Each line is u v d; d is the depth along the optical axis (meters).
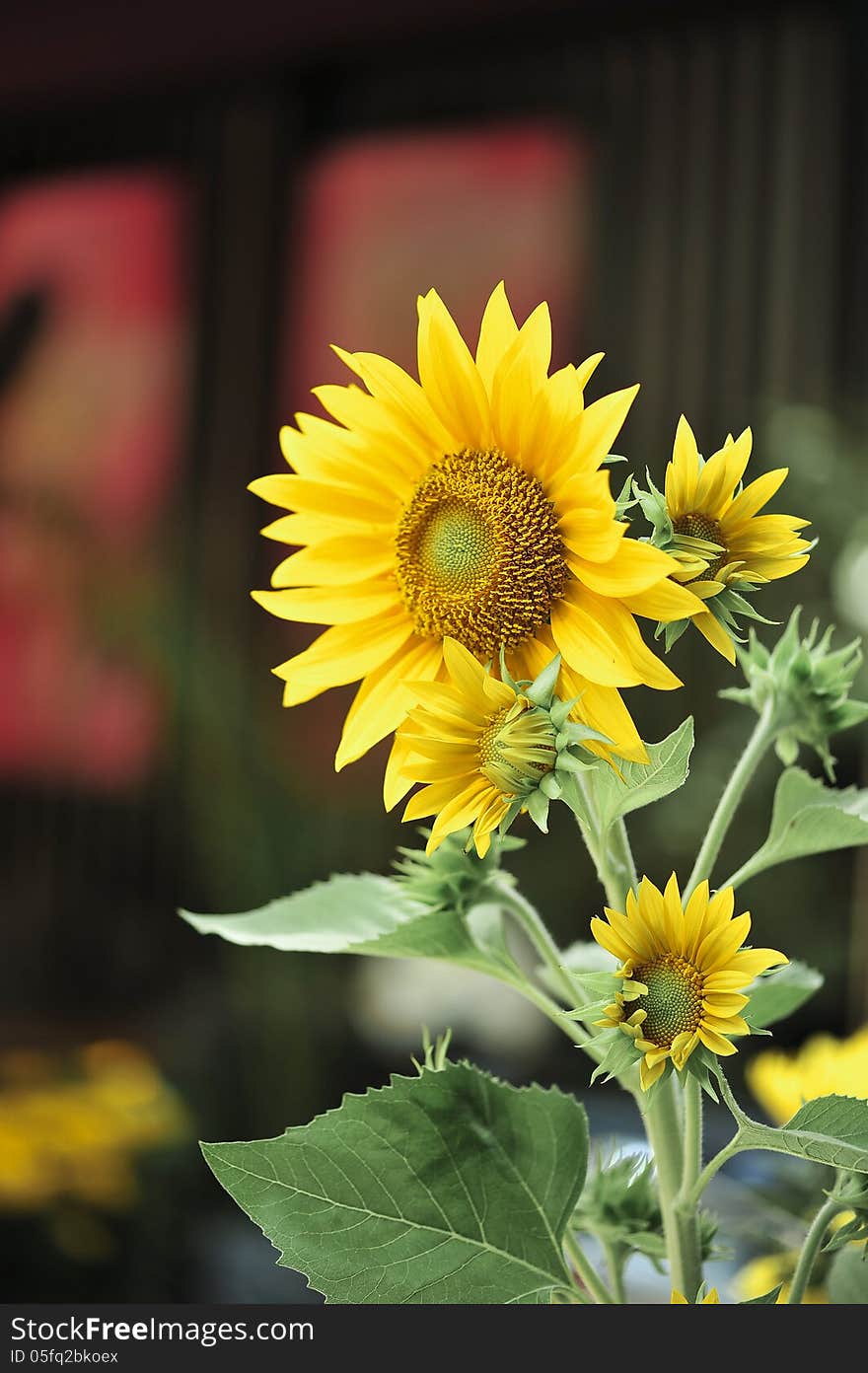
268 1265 3.25
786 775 1.15
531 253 7.92
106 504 8.91
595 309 7.68
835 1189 1.06
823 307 7.12
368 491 1.11
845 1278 1.15
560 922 5.63
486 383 1.09
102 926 8.33
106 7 8.62
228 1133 4.44
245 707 7.74
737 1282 1.29
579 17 7.80
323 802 6.86
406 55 8.30
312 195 8.53
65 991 8.11
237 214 8.72
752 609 1.05
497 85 8.07
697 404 7.36
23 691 8.81
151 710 8.39
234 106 8.75
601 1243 1.15
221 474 8.68
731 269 7.36
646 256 7.57
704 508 1.05
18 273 9.30
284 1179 1.08
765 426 6.86
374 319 8.33
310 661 1.10
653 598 1.04
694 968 1.02
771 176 7.32
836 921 5.89
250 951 5.15
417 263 8.23
